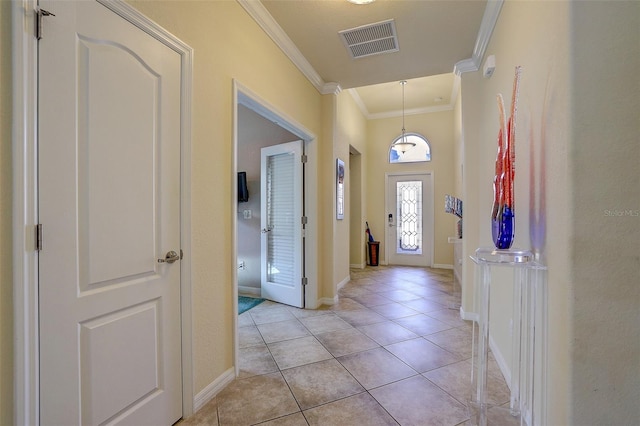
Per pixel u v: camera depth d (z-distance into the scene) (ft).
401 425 5.08
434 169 19.60
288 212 12.12
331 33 8.47
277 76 8.46
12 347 3.08
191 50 5.31
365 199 20.63
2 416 3.04
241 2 6.75
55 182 3.41
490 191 8.21
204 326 5.66
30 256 3.19
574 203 3.46
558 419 3.76
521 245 5.49
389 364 7.15
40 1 3.25
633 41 3.31
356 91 16.84
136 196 4.35
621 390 3.34
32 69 3.19
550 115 4.08
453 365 7.11
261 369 6.93
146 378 4.52
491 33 7.88
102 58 3.88
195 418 5.24
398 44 9.04
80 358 3.67
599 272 3.39
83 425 3.68
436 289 14.37
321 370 6.88
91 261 3.77
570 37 3.49
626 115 3.32
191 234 5.29
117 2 4.06
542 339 4.33
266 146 13.35
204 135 5.64
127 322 4.25
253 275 13.53
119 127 4.11
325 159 12.05
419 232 20.22
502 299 6.84
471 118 9.98
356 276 17.24
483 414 4.83
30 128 3.18
